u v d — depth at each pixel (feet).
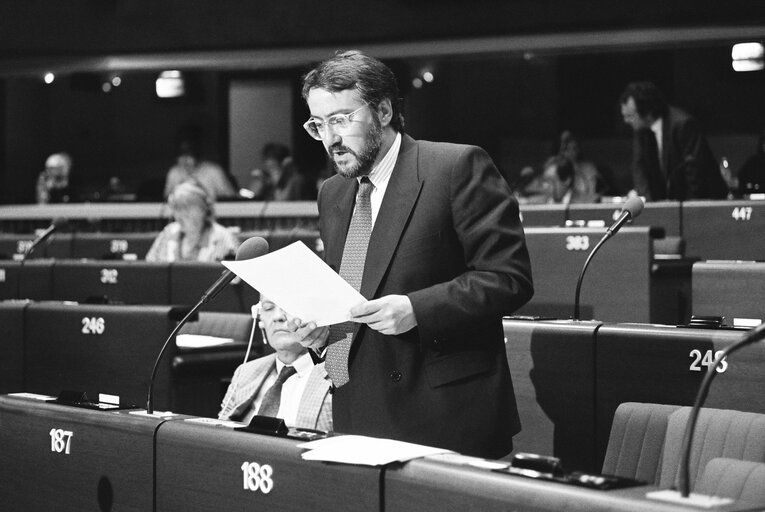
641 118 26.30
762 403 9.83
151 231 34.68
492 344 9.27
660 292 16.49
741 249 20.07
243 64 41.50
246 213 33.45
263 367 11.43
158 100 50.06
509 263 8.94
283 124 47.37
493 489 5.99
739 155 41.34
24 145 48.57
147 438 8.21
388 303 8.62
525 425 11.49
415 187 9.24
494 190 9.19
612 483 5.82
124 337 14.76
